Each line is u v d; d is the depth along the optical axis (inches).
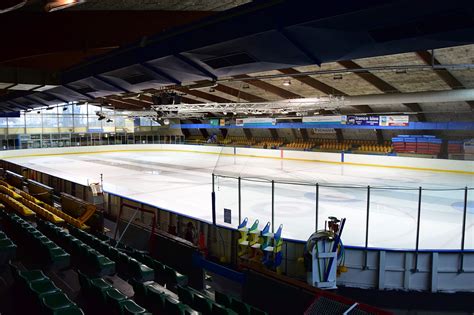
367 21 257.8
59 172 1257.4
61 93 660.1
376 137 1627.7
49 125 1921.8
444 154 1272.1
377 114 1433.3
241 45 331.9
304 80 1176.8
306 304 318.0
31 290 263.7
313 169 1251.8
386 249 430.9
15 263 366.9
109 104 1875.0
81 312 232.5
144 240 520.7
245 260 461.7
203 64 399.5
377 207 735.1
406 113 1331.2
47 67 657.6
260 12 299.9
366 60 886.4
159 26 512.7
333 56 323.6
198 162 1531.7
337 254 423.2
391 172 1157.7
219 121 1860.2
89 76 527.8
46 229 478.3
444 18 242.1
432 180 1010.7
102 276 353.4
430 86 1055.6
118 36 482.0
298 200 804.0
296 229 595.8
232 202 791.1
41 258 379.9
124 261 375.9
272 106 1251.8
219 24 334.6
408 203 767.7
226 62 380.8
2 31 402.0
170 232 558.6
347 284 440.5
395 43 280.1
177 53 381.7
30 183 850.1
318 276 404.5
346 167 1285.7
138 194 888.9
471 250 421.1
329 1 256.7
